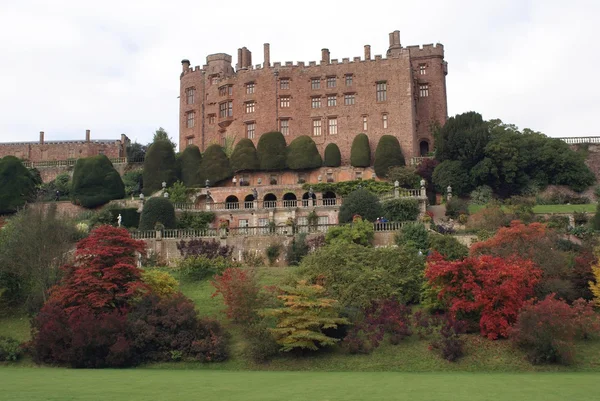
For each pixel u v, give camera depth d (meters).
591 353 33.50
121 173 91.62
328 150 79.31
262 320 37.25
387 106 81.38
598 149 74.62
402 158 76.81
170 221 60.03
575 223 57.81
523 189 68.62
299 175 79.12
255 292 38.94
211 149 80.62
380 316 36.84
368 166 78.50
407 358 33.75
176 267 50.47
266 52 86.19
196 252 52.81
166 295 40.84
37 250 44.47
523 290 35.91
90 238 40.12
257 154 79.94
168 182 79.50
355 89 82.62
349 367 33.16
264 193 73.88
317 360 34.19
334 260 42.22
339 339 35.53
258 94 85.12
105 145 100.31
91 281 37.69
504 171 67.38
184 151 82.25
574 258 42.09
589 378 28.06
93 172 77.19
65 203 76.88
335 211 63.34
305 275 41.69
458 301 35.84
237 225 65.06
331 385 25.44
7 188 75.69
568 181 69.25
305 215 64.00
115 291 38.78
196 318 37.03
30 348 36.31
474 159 68.00
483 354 33.53
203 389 23.84
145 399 20.94
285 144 80.44
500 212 56.34
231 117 86.88
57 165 91.69
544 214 58.84
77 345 34.06
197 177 80.38
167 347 35.47
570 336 32.69
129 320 36.28
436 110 85.94
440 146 70.50
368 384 25.84
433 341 34.84
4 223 56.50
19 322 42.25
